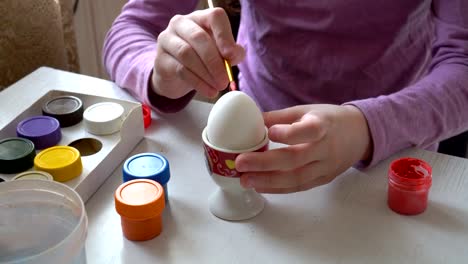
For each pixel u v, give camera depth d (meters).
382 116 0.63
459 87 0.71
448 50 0.79
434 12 0.85
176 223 0.56
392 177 0.56
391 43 0.83
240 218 0.56
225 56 0.62
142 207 0.52
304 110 0.62
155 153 0.64
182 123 0.74
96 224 0.56
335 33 0.83
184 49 0.64
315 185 0.59
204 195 0.60
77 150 0.61
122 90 0.83
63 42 1.06
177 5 0.93
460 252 0.52
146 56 0.80
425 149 0.71
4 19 0.91
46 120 0.68
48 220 0.46
